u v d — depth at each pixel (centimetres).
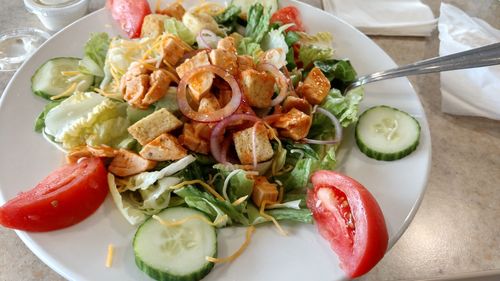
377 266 25
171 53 27
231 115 25
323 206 22
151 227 21
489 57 24
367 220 20
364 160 25
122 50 29
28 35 37
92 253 20
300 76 30
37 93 27
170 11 33
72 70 29
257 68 29
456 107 33
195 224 21
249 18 33
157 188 23
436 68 26
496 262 26
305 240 21
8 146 24
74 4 37
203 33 30
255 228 22
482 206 29
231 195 24
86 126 25
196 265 19
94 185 22
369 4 41
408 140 25
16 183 23
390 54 38
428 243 26
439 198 29
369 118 27
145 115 26
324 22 34
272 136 26
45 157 24
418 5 41
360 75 31
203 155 26
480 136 33
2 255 24
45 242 20
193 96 26
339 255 20
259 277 20
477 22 39
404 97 28
